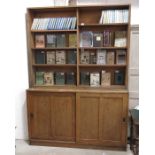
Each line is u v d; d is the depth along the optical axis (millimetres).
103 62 3170
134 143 2939
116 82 3242
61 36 3201
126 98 2889
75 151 3010
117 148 3020
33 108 3137
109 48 3104
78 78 3205
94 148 3080
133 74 3209
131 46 3158
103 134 3014
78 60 3156
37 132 3182
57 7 3031
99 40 3104
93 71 3328
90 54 3195
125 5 2934
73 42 3162
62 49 3270
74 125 3070
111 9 3096
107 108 2949
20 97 3338
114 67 3268
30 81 3287
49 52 3279
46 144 3201
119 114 2936
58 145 3170
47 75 3340
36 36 3299
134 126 2885
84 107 3002
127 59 3033
